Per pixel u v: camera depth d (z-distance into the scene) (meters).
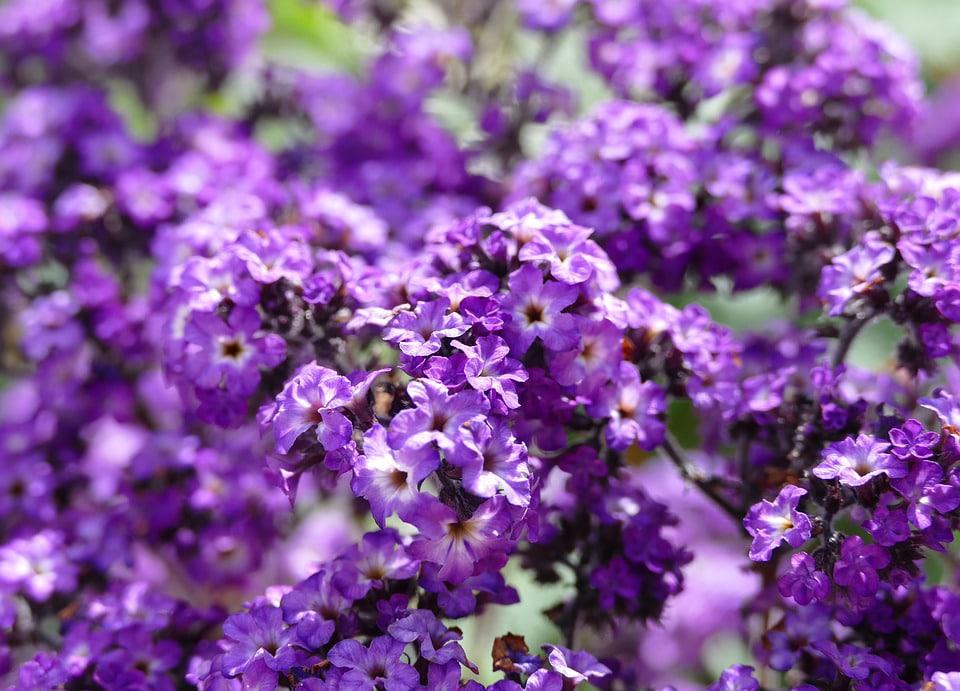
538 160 0.24
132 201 0.25
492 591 0.20
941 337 0.21
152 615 0.22
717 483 0.22
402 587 0.20
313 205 0.23
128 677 0.21
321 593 0.20
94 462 0.26
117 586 0.23
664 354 0.21
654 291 0.26
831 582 0.20
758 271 0.23
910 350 0.21
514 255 0.21
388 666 0.19
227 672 0.20
